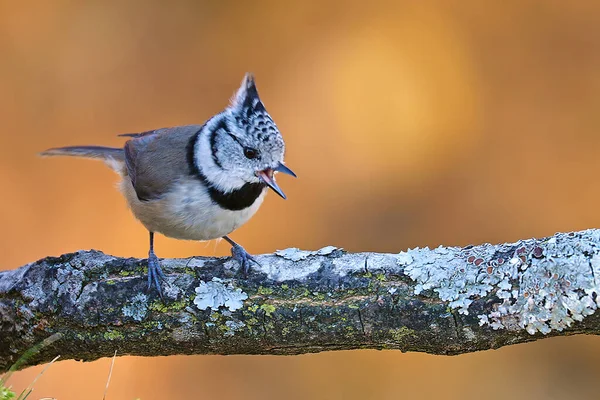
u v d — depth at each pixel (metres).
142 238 12.12
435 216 12.83
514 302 5.39
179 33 14.15
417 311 5.57
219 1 14.37
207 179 7.11
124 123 13.44
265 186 7.50
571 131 13.02
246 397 10.84
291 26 14.29
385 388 10.93
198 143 7.22
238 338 5.85
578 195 12.62
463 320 5.50
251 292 5.80
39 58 13.61
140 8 14.18
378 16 14.21
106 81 13.66
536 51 13.55
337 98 13.65
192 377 10.91
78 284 5.95
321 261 5.87
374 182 13.11
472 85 13.51
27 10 13.81
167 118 13.56
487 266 5.52
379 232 12.77
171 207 7.17
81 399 10.48
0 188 12.45
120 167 8.28
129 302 5.86
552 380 11.02
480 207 12.79
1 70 13.41
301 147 13.40
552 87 13.32
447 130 13.34
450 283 5.55
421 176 13.11
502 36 13.75
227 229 7.40
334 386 10.96
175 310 5.84
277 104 13.71
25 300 5.96
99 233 12.20
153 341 5.93
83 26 13.96
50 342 5.93
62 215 12.34
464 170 13.05
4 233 12.16
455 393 10.95
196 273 5.94
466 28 13.89
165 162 7.26
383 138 13.38
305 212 12.85
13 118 13.16
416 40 13.92
